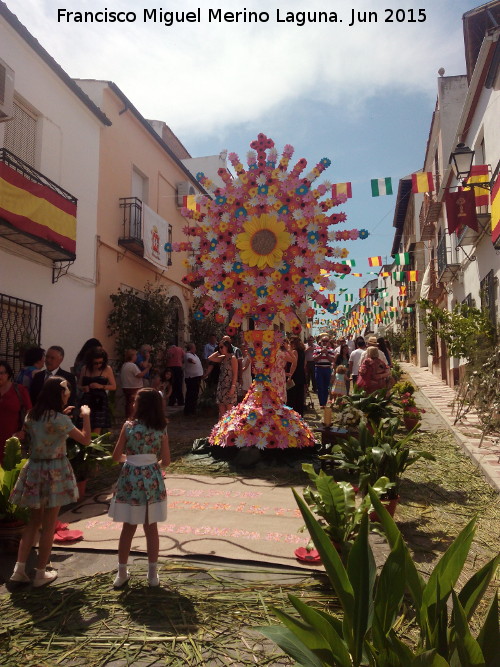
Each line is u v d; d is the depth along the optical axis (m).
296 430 6.88
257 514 4.83
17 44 8.73
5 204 7.52
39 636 2.93
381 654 2.02
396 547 2.20
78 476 5.39
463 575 3.67
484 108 11.23
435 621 2.10
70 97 10.31
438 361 20.41
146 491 3.48
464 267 14.49
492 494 5.54
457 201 10.33
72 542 4.23
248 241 7.04
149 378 12.13
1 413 5.13
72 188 10.37
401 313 35.44
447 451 7.48
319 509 3.66
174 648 2.80
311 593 3.34
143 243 12.57
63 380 3.93
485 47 9.94
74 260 9.89
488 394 7.84
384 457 4.80
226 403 8.70
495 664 1.88
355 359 11.40
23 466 3.95
